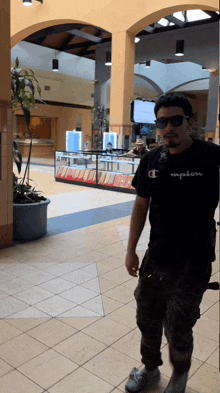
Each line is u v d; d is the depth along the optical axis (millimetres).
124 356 2232
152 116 10992
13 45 14391
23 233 4449
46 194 7789
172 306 1613
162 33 14711
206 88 21984
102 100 16656
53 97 19344
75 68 19578
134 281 3365
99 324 2596
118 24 11711
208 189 1518
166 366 2141
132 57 12117
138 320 1793
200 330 2559
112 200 7359
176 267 1569
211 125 15125
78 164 10305
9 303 2867
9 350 2262
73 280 3346
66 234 4805
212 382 2018
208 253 1570
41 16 12930
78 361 2172
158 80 20500
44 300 2936
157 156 1596
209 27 13414
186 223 1558
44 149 19562
